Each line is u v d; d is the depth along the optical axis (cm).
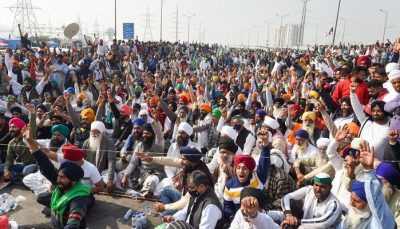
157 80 1470
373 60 2009
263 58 3203
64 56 1722
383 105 535
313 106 839
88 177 564
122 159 688
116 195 639
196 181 432
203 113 891
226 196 482
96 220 560
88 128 780
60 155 608
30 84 1151
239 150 561
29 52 1694
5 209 575
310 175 559
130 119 836
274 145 649
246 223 404
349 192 481
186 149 530
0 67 1252
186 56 3130
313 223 433
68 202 461
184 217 461
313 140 711
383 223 345
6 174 659
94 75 1609
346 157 473
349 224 388
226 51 4334
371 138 539
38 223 542
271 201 515
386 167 410
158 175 648
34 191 634
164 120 908
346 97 688
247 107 1082
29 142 500
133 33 4062
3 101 1043
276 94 1206
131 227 544
